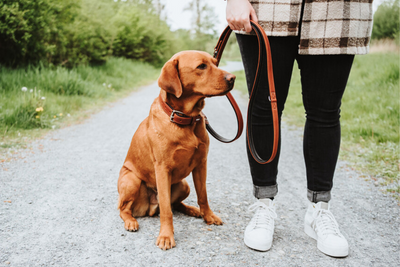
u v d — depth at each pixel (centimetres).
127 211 212
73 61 1009
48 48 816
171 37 2538
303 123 556
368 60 952
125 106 720
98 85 923
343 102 605
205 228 205
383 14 1187
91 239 187
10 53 768
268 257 171
